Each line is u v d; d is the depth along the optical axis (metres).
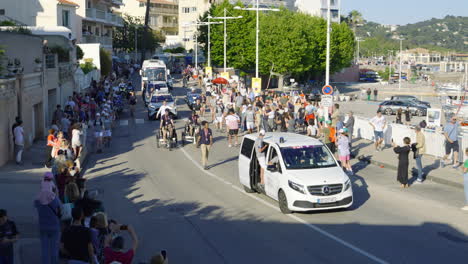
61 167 13.47
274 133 17.28
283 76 74.44
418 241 11.46
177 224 13.46
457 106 43.41
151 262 7.15
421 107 49.75
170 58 102.94
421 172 18.28
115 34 109.94
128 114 44.53
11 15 54.09
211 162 23.59
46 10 54.66
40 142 27.86
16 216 13.93
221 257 10.71
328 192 13.52
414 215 13.79
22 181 18.55
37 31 39.84
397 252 10.71
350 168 19.94
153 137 32.19
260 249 11.16
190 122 30.11
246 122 32.97
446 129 20.23
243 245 11.50
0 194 16.53
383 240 11.58
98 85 50.06
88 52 63.69
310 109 32.94
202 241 11.89
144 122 39.72
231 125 28.16
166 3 147.38
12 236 8.85
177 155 25.64
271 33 70.25
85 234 7.75
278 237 12.02
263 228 12.82
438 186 17.75
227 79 55.91
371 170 21.02
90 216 9.28
